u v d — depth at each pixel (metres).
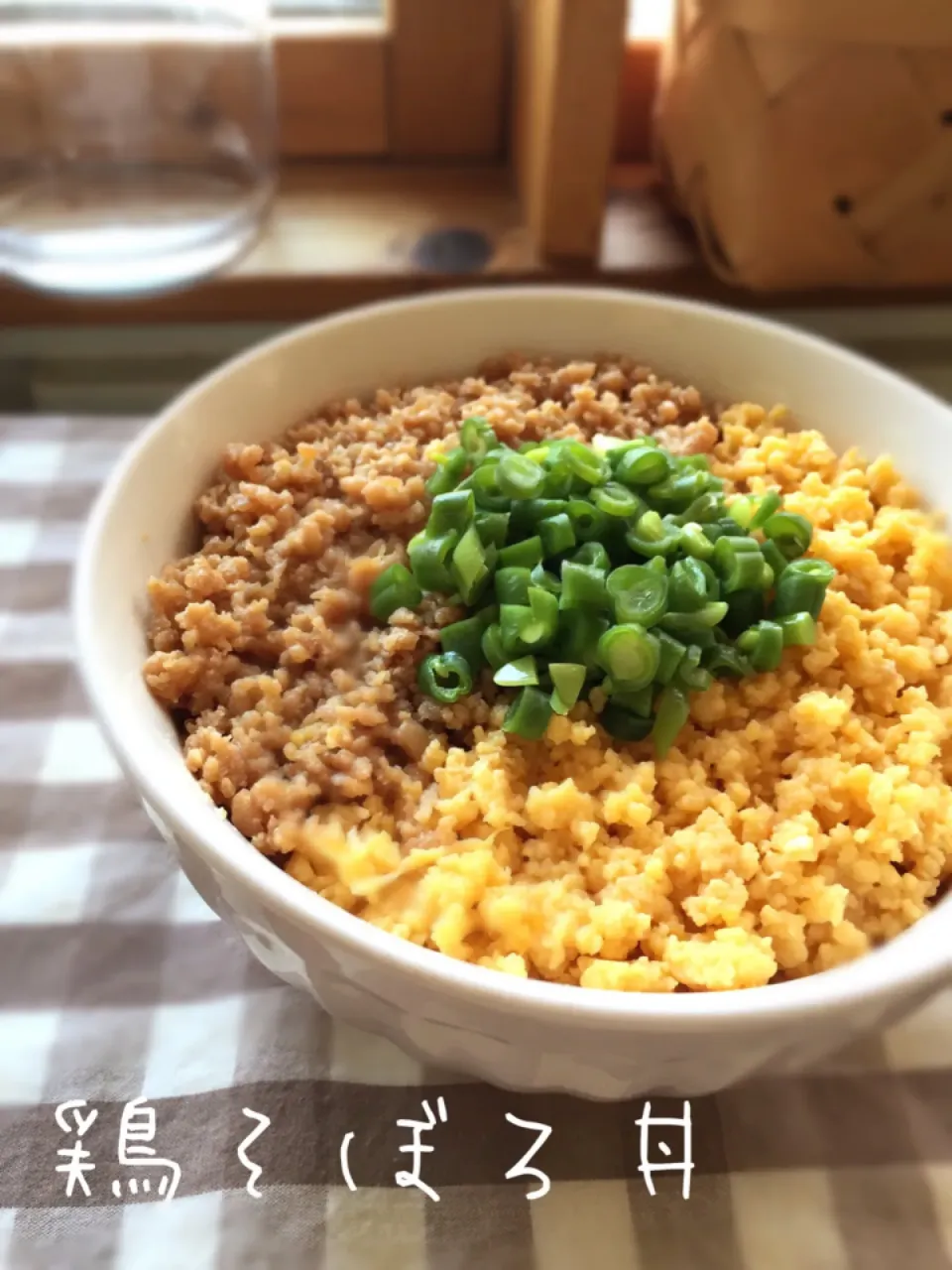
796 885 0.14
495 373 0.20
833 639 0.16
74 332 0.26
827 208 0.22
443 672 0.16
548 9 0.22
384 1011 0.13
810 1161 0.15
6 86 0.25
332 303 0.25
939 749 0.16
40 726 0.20
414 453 0.18
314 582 0.17
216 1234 0.14
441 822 0.15
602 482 0.17
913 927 0.14
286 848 0.14
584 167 0.23
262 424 0.19
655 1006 0.12
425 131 0.27
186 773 0.14
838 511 0.18
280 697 0.16
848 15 0.20
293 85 0.26
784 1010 0.12
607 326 0.20
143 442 0.17
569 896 0.14
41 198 0.26
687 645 0.16
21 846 0.18
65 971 0.17
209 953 0.17
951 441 0.18
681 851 0.14
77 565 0.15
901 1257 0.14
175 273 0.24
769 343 0.19
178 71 0.25
